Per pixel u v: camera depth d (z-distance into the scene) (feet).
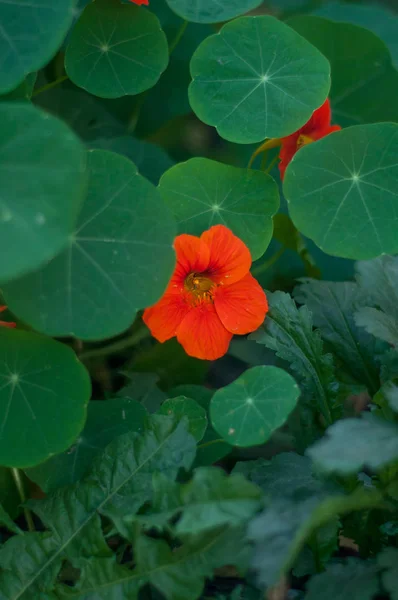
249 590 1.90
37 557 1.87
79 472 1.99
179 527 1.74
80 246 1.88
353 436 1.79
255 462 2.02
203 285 2.03
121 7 2.17
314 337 2.07
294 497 1.90
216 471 1.79
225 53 2.12
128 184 1.92
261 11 2.81
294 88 2.10
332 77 2.60
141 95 2.57
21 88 2.02
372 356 2.15
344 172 2.05
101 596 1.84
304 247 2.38
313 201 2.04
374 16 2.77
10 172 1.74
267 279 2.45
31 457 1.87
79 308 1.86
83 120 2.55
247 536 1.74
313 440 2.05
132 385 2.21
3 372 1.90
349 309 2.18
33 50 1.88
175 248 1.96
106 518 1.94
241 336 2.37
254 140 2.08
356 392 2.14
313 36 2.55
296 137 2.21
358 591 1.85
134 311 1.87
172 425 1.92
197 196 2.09
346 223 2.03
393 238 2.02
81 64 2.17
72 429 1.88
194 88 2.11
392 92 2.58
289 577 1.97
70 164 1.74
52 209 1.72
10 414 1.88
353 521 1.97
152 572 1.81
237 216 2.09
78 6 2.43
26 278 1.85
